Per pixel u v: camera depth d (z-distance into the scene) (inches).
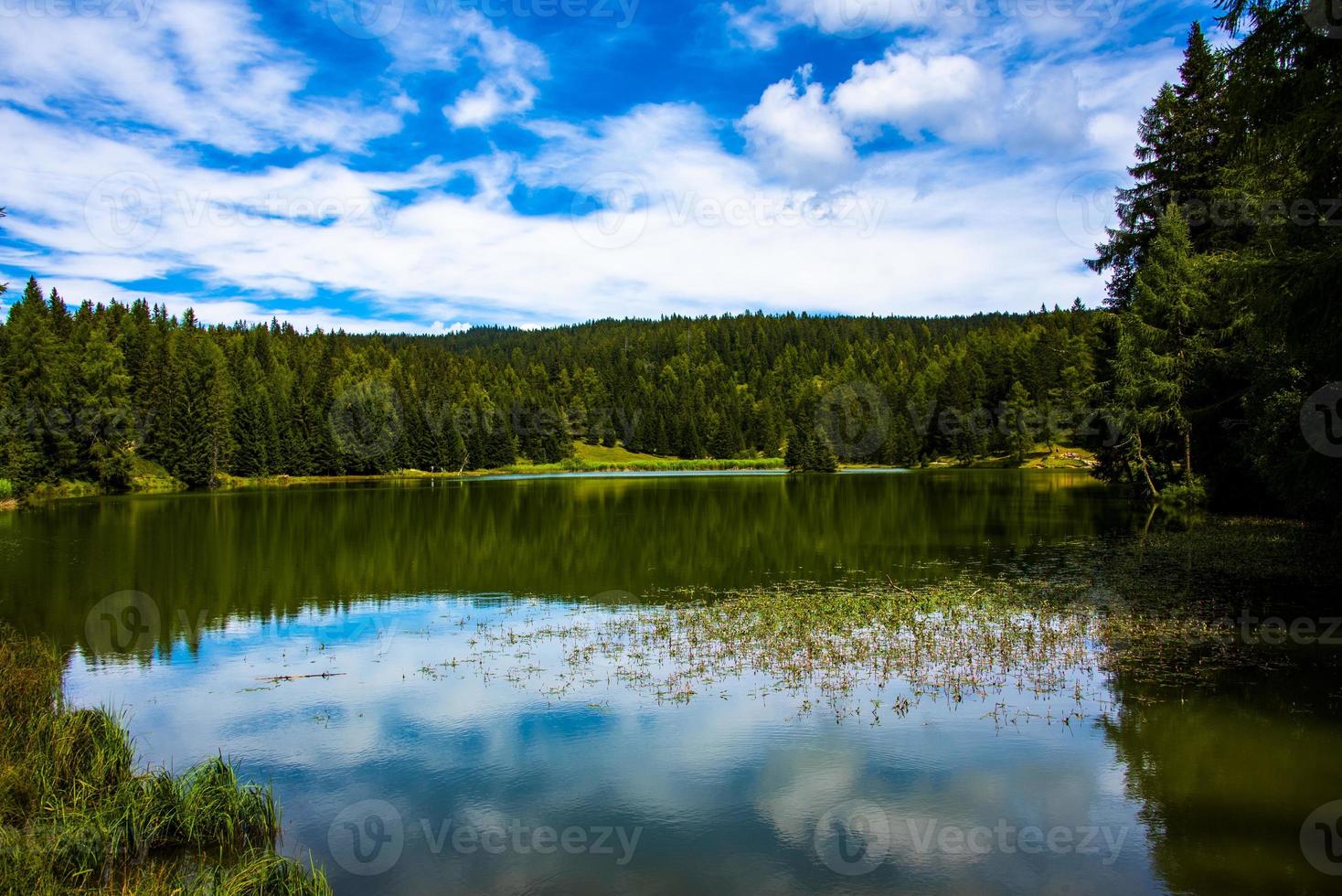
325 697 450.9
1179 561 777.6
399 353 5383.9
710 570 861.8
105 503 1883.6
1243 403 911.7
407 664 514.0
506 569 891.4
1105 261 1346.0
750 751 363.3
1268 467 754.8
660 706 422.9
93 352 2512.3
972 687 437.7
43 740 353.1
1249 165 672.4
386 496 2159.2
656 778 338.3
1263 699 405.1
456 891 259.3
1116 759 343.3
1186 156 1189.7
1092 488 1950.1
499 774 345.4
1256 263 479.5
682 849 282.8
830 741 370.6
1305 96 463.8
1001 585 704.4
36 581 821.9
